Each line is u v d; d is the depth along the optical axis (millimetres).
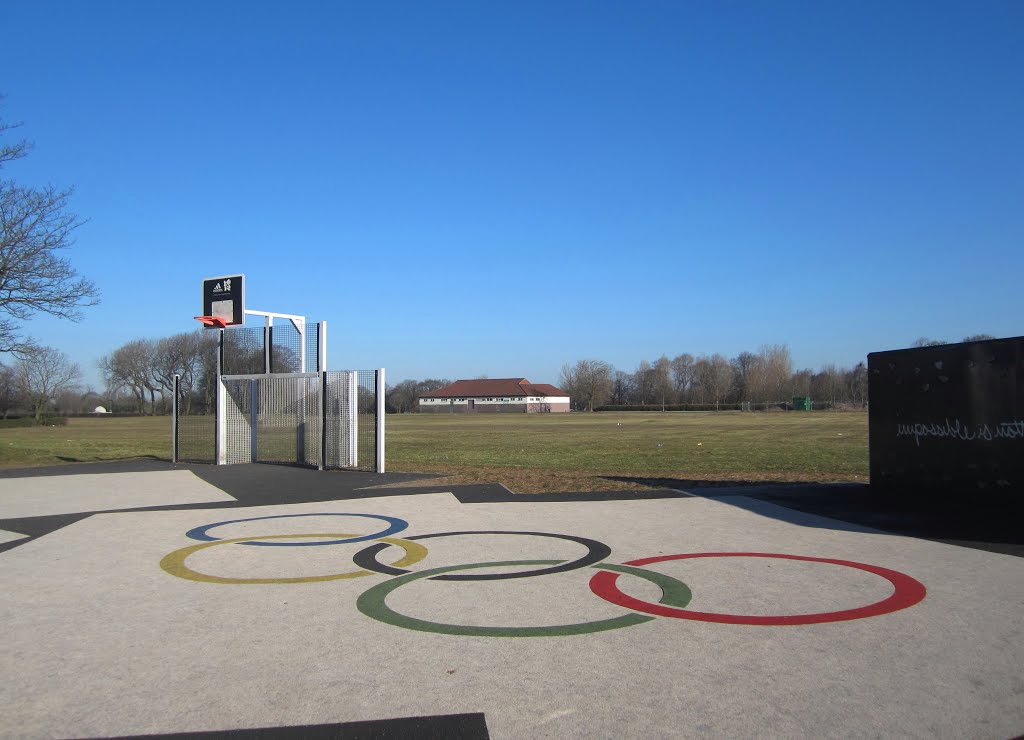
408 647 5633
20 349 26000
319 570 8320
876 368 12930
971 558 8477
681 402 140000
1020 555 8641
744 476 17922
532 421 79062
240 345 21922
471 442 36750
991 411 10727
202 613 6625
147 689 4883
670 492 14391
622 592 7145
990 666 5094
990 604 6590
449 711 4484
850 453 26484
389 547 9594
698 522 11141
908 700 4555
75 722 4402
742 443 33906
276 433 21250
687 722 4293
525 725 4285
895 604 6605
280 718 4422
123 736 4211
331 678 5031
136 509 13258
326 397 19969
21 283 24625
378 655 5469
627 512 12156
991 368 10727
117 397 114312
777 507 12461
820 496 13633
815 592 7059
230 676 5094
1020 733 4129
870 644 5562
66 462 25484
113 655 5543
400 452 28891
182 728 4305
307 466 20328
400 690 4809
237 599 7098
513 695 4707
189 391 25625
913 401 12133
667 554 8891
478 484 16047
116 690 4875
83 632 6109
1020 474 10312
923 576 7637
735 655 5363
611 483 16016
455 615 6457
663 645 5598
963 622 6074
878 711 4406
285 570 8336
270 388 21328
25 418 75750
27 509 13359
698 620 6211
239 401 21969
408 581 7719
